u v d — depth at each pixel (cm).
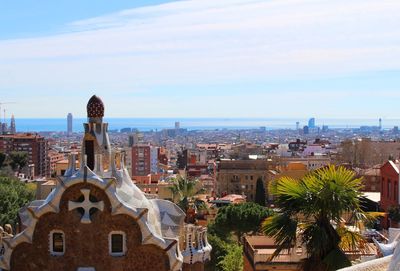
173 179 10306
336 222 3284
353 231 3525
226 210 8475
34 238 4056
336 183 3027
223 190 18312
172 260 4019
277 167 17750
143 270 4019
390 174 9588
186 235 4481
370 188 13588
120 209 4000
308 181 3081
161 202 4578
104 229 4009
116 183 4216
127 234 4019
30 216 4062
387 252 3825
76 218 4012
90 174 4022
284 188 3080
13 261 4084
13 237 4097
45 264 4041
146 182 12356
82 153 4331
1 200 8306
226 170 18325
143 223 4016
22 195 9325
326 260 2983
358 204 3144
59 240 4056
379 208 10269
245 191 18288
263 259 5306
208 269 7475
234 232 8669
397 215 8494
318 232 2981
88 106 4378
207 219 9544
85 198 4016
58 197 4025
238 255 6606
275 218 3069
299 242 3606
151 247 4022
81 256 4012
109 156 4375
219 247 7575
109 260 4000
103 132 4394
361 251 4588
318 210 3011
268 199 14750
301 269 3117
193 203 9438
